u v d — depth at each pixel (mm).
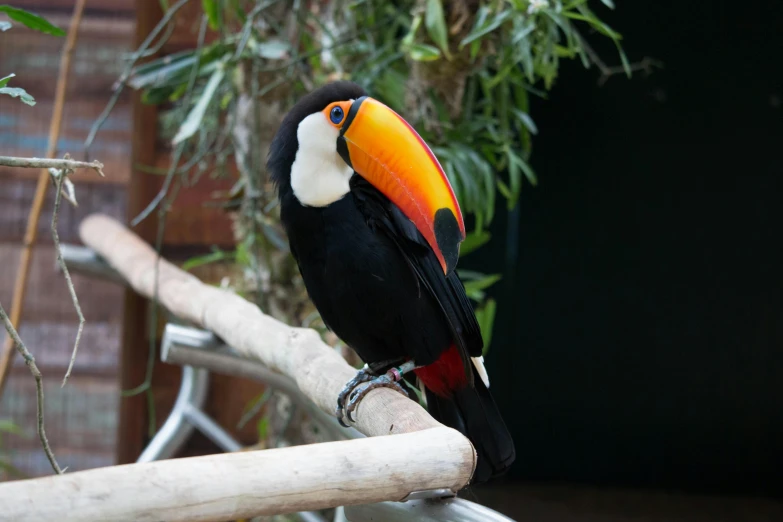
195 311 3422
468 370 2596
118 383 4980
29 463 5000
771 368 6309
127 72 3668
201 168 4082
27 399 4988
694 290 6355
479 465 2789
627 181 6332
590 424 6531
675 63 6125
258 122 3824
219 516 1396
